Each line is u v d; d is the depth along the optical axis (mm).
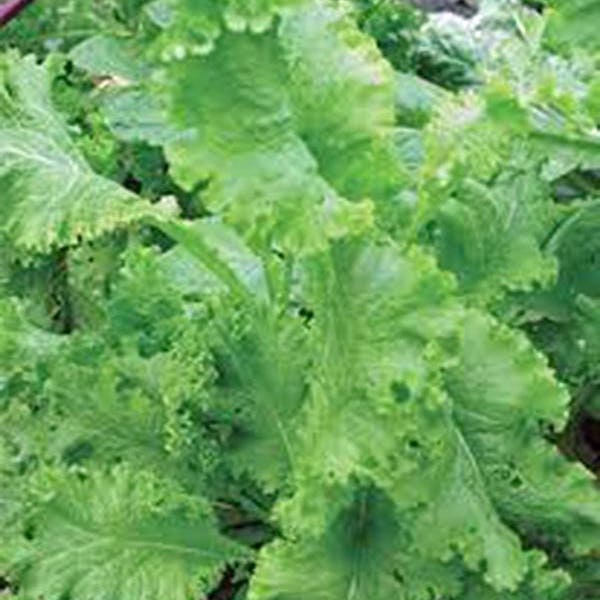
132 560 1185
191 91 980
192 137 997
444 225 1254
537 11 1872
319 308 1065
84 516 1184
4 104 1193
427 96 1489
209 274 1288
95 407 1253
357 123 1024
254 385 1214
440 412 1070
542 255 1287
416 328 1015
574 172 1535
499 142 1114
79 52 1602
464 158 1096
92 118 1472
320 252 1015
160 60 977
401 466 1069
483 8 1781
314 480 1067
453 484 1119
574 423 1414
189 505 1209
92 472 1190
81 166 1178
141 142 1482
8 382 1312
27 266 1414
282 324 1177
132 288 1280
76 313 1455
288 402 1202
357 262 1026
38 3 1769
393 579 1152
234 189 997
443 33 1739
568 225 1345
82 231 1114
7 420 1295
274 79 992
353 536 1158
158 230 1439
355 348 1035
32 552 1175
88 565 1174
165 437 1253
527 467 1147
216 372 1224
